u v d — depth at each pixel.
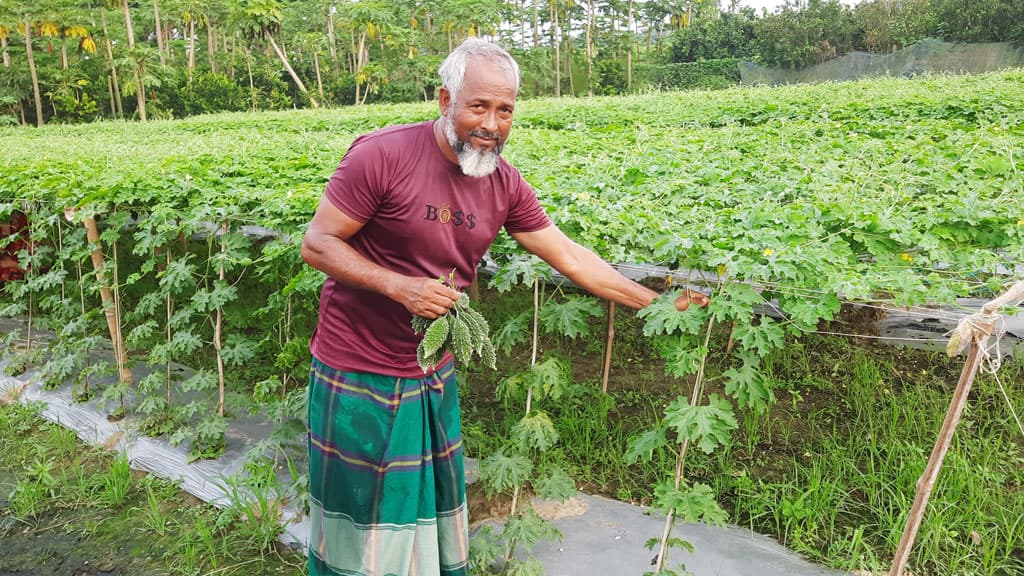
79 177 5.55
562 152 6.83
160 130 17.70
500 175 2.65
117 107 44.28
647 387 5.35
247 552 3.78
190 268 4.56
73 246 5.33
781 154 6.31
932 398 4.90
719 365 5.53
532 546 3.32
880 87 14.61
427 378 2.73
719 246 3.20
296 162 6.49
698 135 8.33
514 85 2.35
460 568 2.94
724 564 3.40
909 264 3.36
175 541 3.90
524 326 3.57
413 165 2.46
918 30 42.25
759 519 3.79
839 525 3.70
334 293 2.68
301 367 4.17
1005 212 3.72
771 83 38.28
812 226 3.67
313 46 46.19
